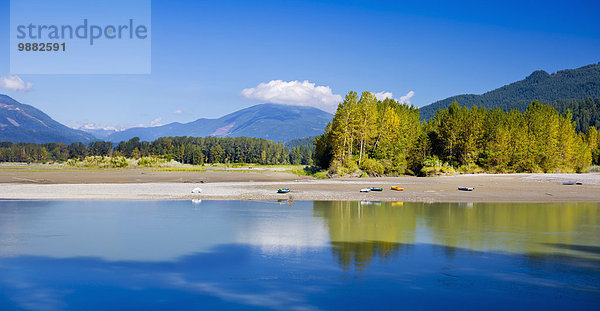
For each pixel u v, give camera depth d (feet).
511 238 81.82
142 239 80.64
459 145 336.08
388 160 318.45
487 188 185.06
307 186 194.49
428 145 344.28
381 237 82.64
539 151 344.28
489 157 324.39
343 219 103.60
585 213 115.24
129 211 115.85
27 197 144.87
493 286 54.24
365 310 46.91
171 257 68.08
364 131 317.22
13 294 52.19
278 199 145.38
